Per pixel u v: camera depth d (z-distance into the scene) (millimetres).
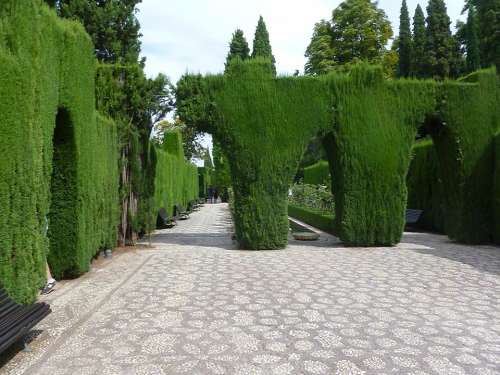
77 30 6656
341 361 3543
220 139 9852
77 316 4742
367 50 28297
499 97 10688
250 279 6562
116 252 9414
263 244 9633
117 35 15805
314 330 4285
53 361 3535
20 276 4258
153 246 10383
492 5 23328
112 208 9031
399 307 5082
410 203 15547
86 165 6965
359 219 10141
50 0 10820
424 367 3428
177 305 5172
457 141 10516
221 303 5242
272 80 9812
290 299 5422
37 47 4836
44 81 5285
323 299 5422
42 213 5215
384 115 10195
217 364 3484
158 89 10422
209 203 45125
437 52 29203
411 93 10305
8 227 4066
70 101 6266
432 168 13820
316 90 9969
